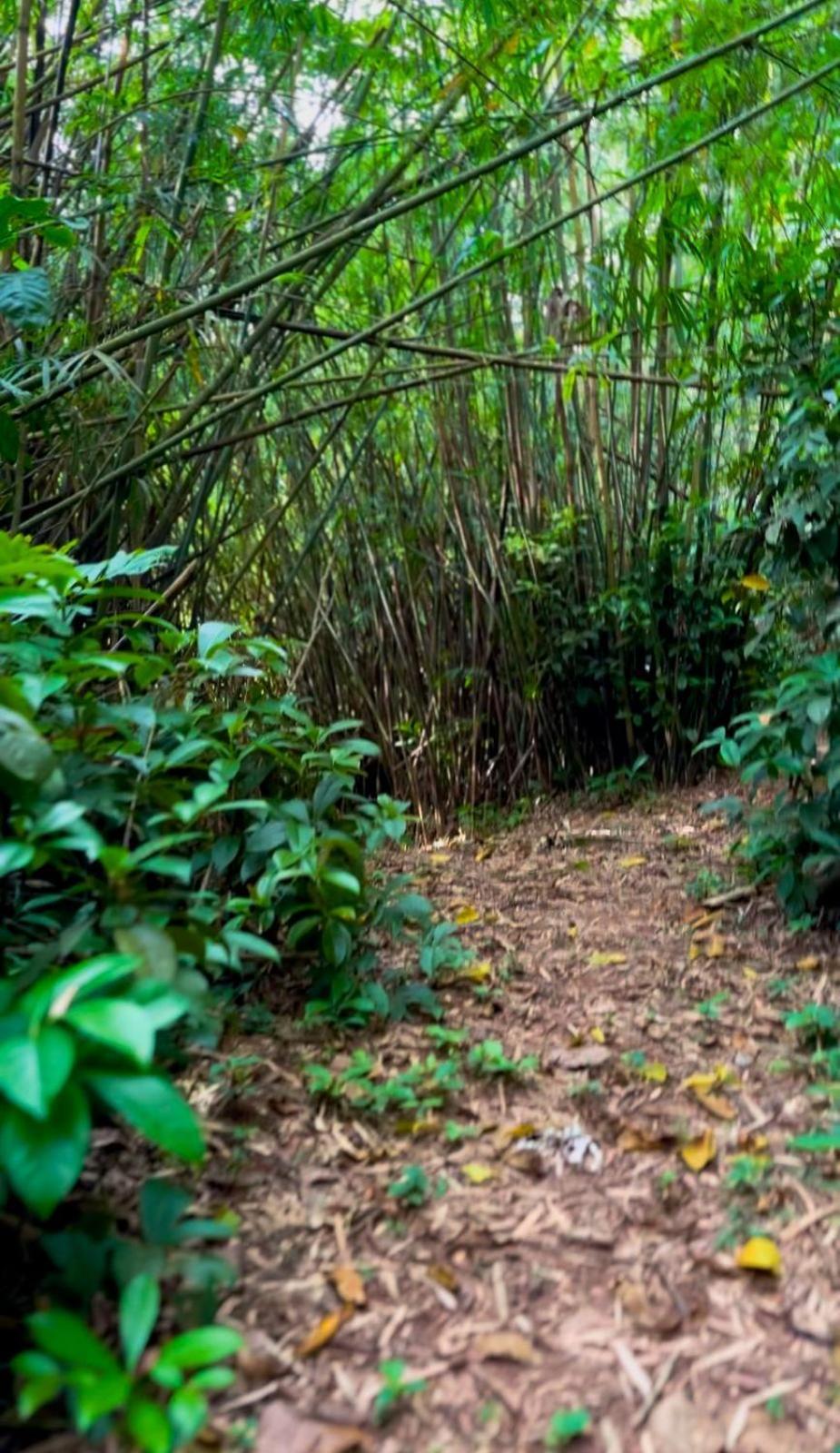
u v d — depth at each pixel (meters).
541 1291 1.46
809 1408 1.26
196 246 3.58
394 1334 1.38
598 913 2.94
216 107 3.49
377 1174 1.72
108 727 1.92
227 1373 1.14
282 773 2.56
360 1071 1.96
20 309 2.36
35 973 1.43
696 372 3.89
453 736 4.17
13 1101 1.14
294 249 3.66
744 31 3.35
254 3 3.24
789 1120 1.86
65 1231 1.30
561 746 4.38
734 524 4.15
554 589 4.24
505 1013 2.32
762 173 3.67
